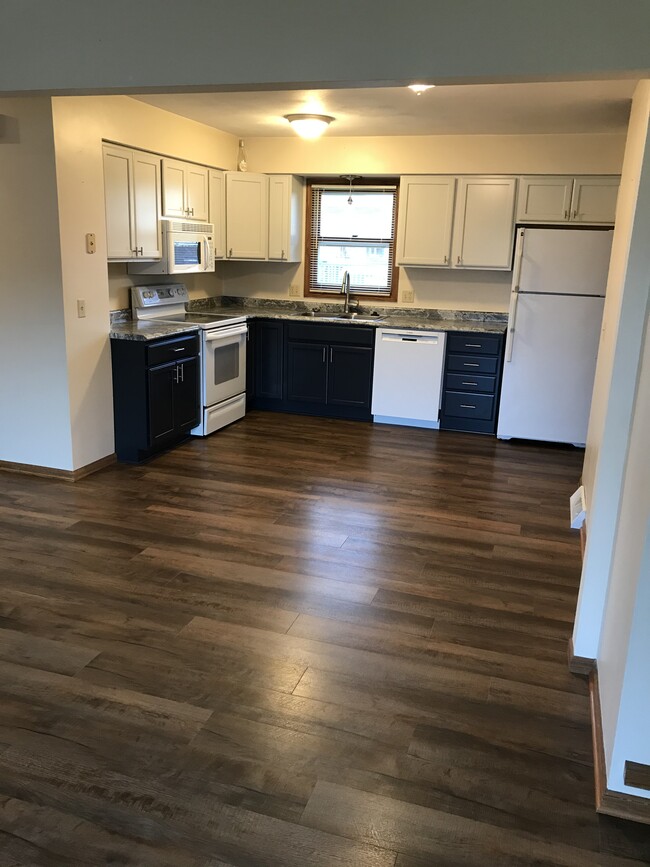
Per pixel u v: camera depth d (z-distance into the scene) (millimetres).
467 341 5578
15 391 4223
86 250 4121
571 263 5062
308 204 6379
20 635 2570
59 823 1746
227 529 3602
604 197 5359
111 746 2020
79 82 2713
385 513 3908
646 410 1918
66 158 3857
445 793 1887
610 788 1833
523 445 5438
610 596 2289
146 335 4379
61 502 3900
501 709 2254
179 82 2600
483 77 2273
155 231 4887
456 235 5723
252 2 2457
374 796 1866
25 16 2715
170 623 2684
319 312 6457
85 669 2379
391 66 2348
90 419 4340
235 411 5789
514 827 1784
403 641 2621
